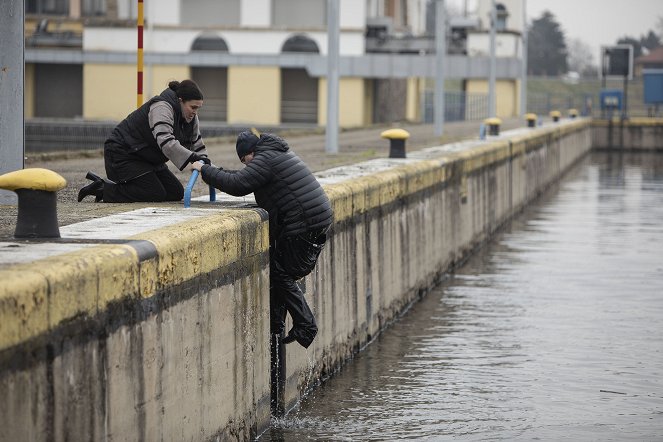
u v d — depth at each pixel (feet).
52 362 34.42
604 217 181.57
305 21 349.00
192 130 61.05
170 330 42.96
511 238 152.76
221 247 48.01
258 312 53.72
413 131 233.35
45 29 337.31
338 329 72.74
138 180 60.59
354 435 58.59
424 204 104.63
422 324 90.48
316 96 339.36
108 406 37.99
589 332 87.71
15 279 32.96
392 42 343.67
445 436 59.26
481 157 142.51
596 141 400.47
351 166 99.09
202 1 344.28
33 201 42.42
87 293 36.35
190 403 45.37
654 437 60.03
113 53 329.72
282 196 54.34
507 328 89.15
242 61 330.95
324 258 68.18
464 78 369.71
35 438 33.55
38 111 340.39
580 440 59.31
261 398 55.31
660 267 123.85
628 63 411.75
